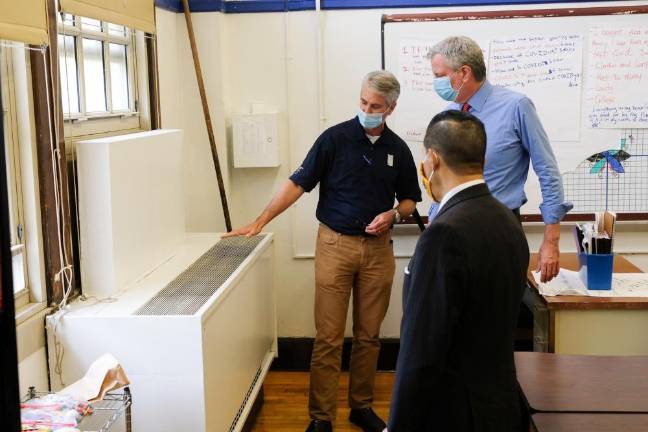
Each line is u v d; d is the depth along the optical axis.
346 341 4.02
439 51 2.71
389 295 3.24
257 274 3.11
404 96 3.75
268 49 3.83
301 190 3.10
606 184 3.73
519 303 1.76
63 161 2.34
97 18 2.57
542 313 2.89
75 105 2.68
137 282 2.57
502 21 3.66
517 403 1.73
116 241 2.41
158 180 2.81
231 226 3.79
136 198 2.58
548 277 2.79
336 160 3.05
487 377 1.69
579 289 2.92
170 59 3.61
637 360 2.20
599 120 3.69
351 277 3.14
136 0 3.00
